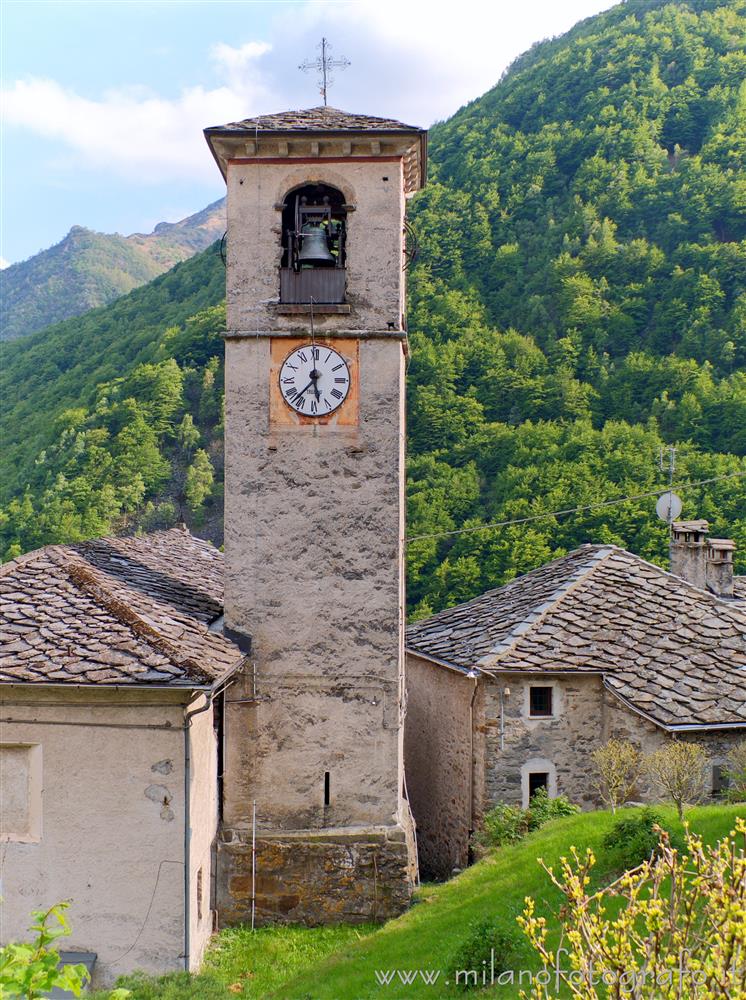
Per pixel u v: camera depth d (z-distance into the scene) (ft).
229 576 47.26
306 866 46.26
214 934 44.98
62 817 39.17
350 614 47.14
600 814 48.21
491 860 47.09
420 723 67.36
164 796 39.11
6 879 39.06
